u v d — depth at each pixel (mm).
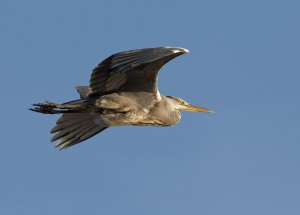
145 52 15211
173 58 16406
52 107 16984
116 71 15578
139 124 17719
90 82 16562
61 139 18609
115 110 17156
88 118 18344
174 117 17953
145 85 17156
